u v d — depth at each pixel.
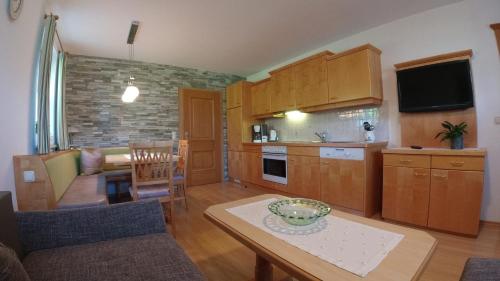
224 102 5.46
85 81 4.00
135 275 0.93
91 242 1.25
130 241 1.24
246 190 4.44
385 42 3.16
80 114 3.96
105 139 4.15
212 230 2.58
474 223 2.20
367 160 2.80
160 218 1.41
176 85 4.86
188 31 3.22
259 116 4.76
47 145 2.34
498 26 2.41
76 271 0.96
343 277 0.75
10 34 1.69
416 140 2.93
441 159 2.36
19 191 1.75
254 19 2.94
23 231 1.15
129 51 3.90
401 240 1.00
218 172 5.29
